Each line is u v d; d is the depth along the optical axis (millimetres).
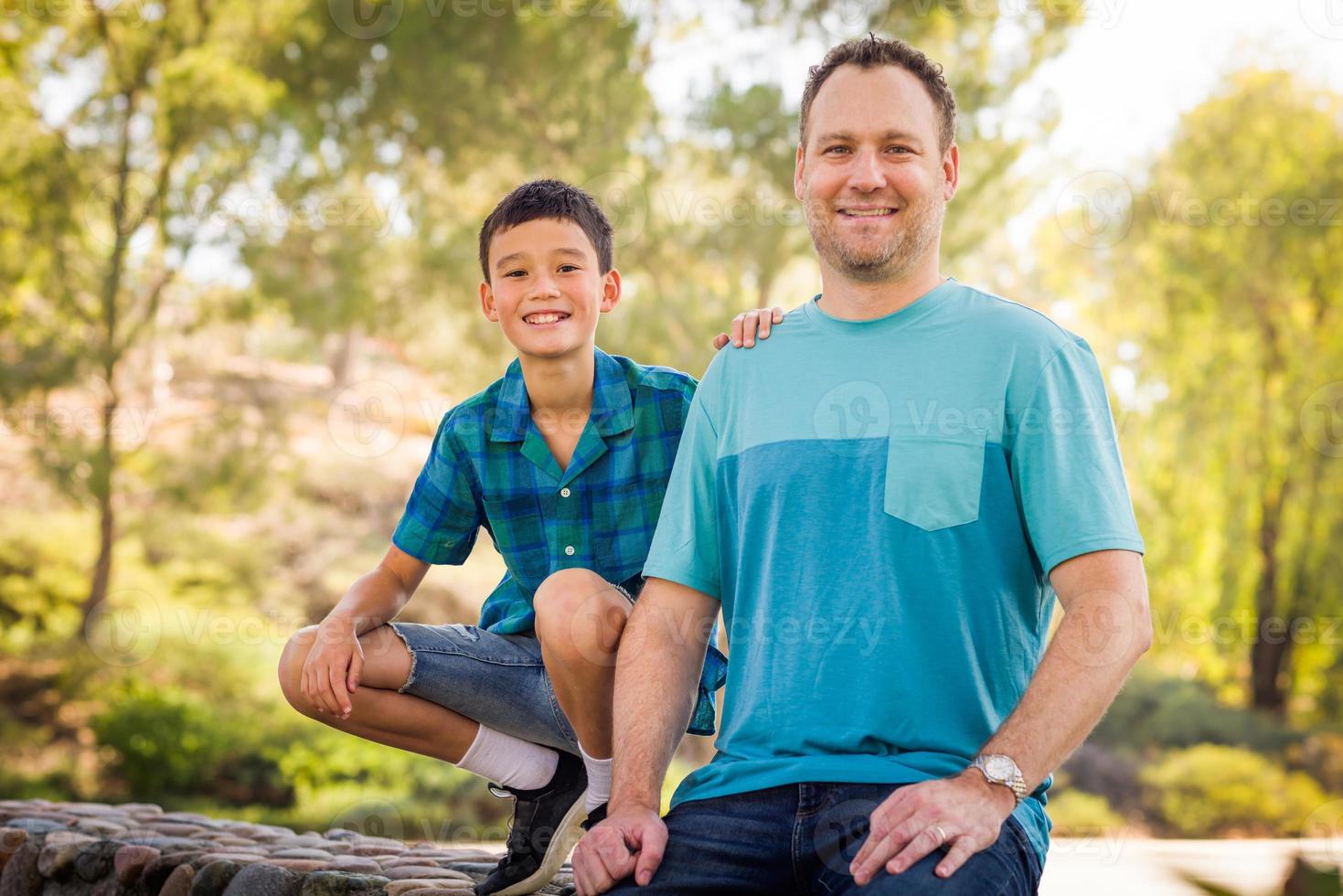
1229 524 11125
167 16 9109
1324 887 1580
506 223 1907
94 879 2271
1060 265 10312
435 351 8484
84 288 9023
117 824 2727
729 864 1383
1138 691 11000
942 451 1477
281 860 2129
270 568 9930
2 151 8773
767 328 1667
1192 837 9312
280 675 1857
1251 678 11727
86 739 9000
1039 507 1449
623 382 1956
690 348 7492
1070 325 10742
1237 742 10539
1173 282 10852
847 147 1608
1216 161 11016
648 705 1551
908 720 1424
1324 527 11055
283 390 9484
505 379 1977
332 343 9938
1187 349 11023
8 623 9805
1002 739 1333
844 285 1620
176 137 8703
